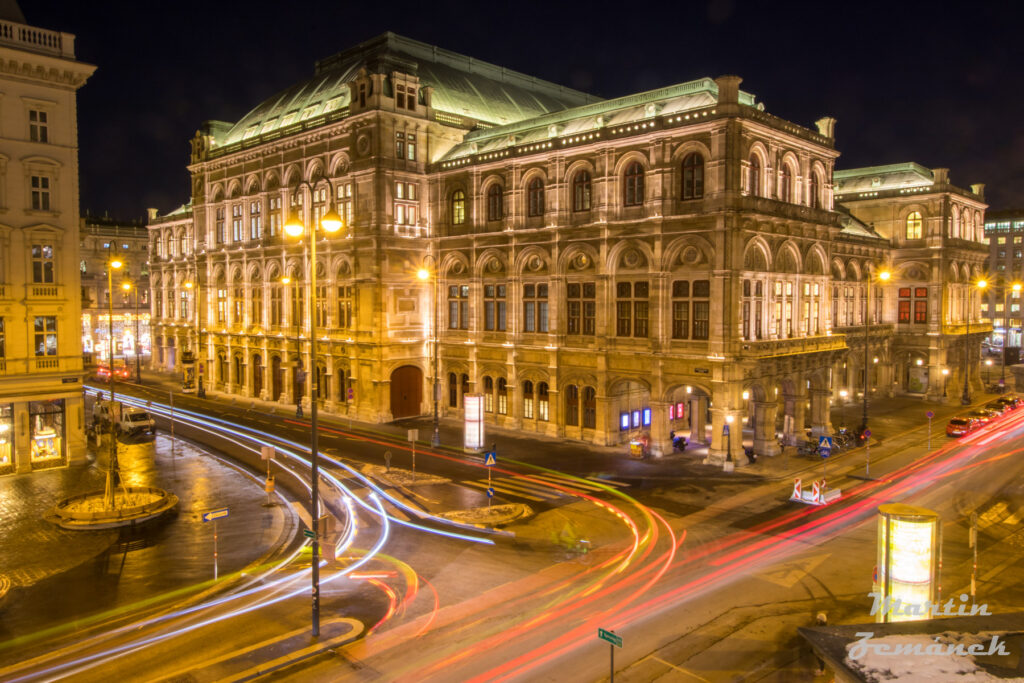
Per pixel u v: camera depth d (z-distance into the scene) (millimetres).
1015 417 55812
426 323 55219
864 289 64188
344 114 54156
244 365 66562
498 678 16750
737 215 38250
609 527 28547
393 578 23250
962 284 68562
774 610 20594
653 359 41500
